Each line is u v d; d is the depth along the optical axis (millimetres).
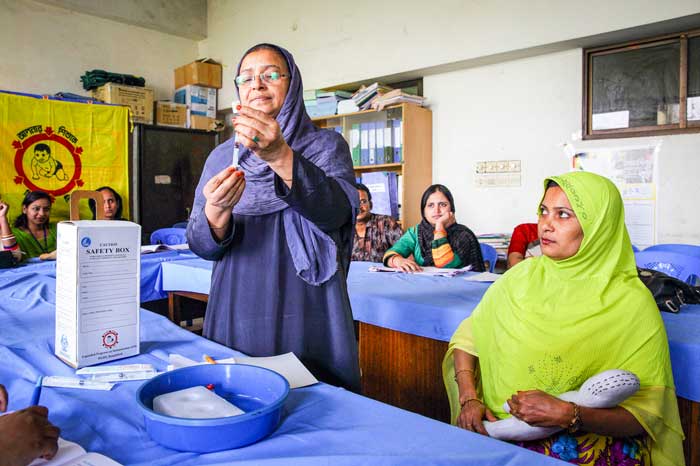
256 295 1099
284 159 879
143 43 5512
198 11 5738
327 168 1066
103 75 4902
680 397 1266
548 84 3539
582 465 1053
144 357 999
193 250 1131
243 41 5383
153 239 3779
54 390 827
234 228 1093
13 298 1651
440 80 4086
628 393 931
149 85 5582
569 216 1139
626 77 3205
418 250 2770
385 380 2010
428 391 1879
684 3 2785
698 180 2992
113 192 4262
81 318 931
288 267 1099
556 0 3242
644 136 3160
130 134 4492
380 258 3141
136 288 999
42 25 4828
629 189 3225
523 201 3707
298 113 1078
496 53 3533
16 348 1062
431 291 1892
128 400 791
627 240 1184
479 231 3945
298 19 4809
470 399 1209
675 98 3045
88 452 616
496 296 1299
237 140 986
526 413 987
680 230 3066
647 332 1089
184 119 5391
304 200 922
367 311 1824
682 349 1183
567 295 1164
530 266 1259
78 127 4121
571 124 3459
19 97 3826
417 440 643
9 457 545
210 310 1174
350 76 4410
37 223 3605
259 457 604
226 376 789
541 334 1153
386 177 3969
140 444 645
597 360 1110
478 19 3605
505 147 3764
